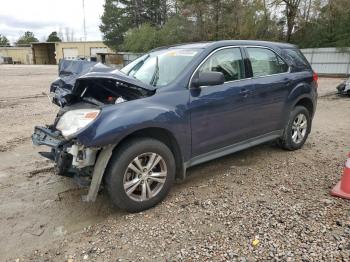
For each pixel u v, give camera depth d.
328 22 27.31
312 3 28.11
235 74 4.26
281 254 2.65
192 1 32.59
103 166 3.14
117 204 3.30
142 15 51.06
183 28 34.41
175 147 3.68
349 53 23.86
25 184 4.27
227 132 4.16
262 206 3.45
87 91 3.62
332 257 2.58
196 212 3.40
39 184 4.26
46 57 71.25
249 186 4.00
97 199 3.79
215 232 3.02
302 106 5.33
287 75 4.97
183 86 3.69
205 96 3.81
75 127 3.12
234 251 2.72
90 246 2.91
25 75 25.66
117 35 51.81
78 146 3.10
